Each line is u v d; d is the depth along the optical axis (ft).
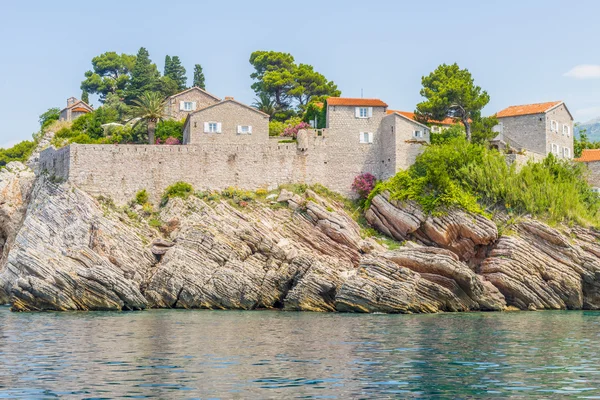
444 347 156.66
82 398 107.24
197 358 140.87
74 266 259.39
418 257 249.14
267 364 134.21
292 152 319.68
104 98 554.46
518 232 279.90
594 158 367.86
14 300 250.16
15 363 135.74
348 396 108.58
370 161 326.44
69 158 299.99
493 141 351.87
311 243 284.00
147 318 221.87
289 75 460.14
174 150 309.22
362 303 239.71
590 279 271.28
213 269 264.11
